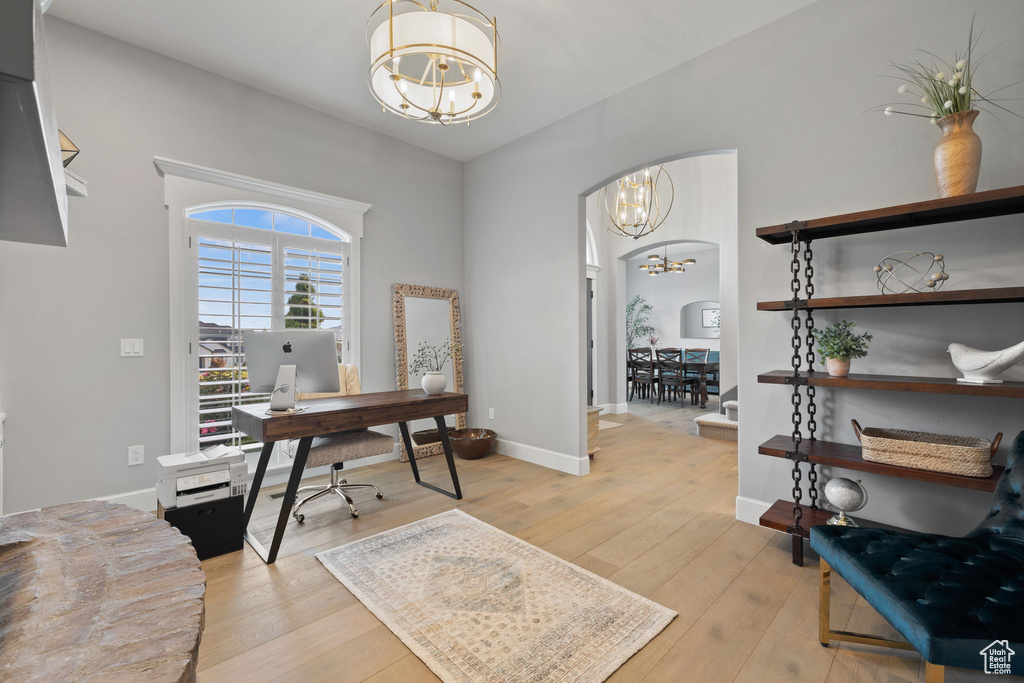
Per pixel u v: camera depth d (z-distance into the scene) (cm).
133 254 300
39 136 38
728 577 221
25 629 62
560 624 184
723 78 299
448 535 264
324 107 381
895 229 238
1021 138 209
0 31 29
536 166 422
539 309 421
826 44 259
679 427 599
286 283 368
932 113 228
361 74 335
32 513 102
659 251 995
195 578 77
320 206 384
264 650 170
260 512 303
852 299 221
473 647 171
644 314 1061
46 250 272
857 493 218
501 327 458
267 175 357
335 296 396
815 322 263
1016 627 117
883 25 242
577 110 384
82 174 283
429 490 345
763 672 160
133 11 270
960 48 222
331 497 328
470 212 492
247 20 278
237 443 340
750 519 285
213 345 332
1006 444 212
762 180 282
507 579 217
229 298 339
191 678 57
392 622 185
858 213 217
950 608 123
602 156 368
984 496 218
